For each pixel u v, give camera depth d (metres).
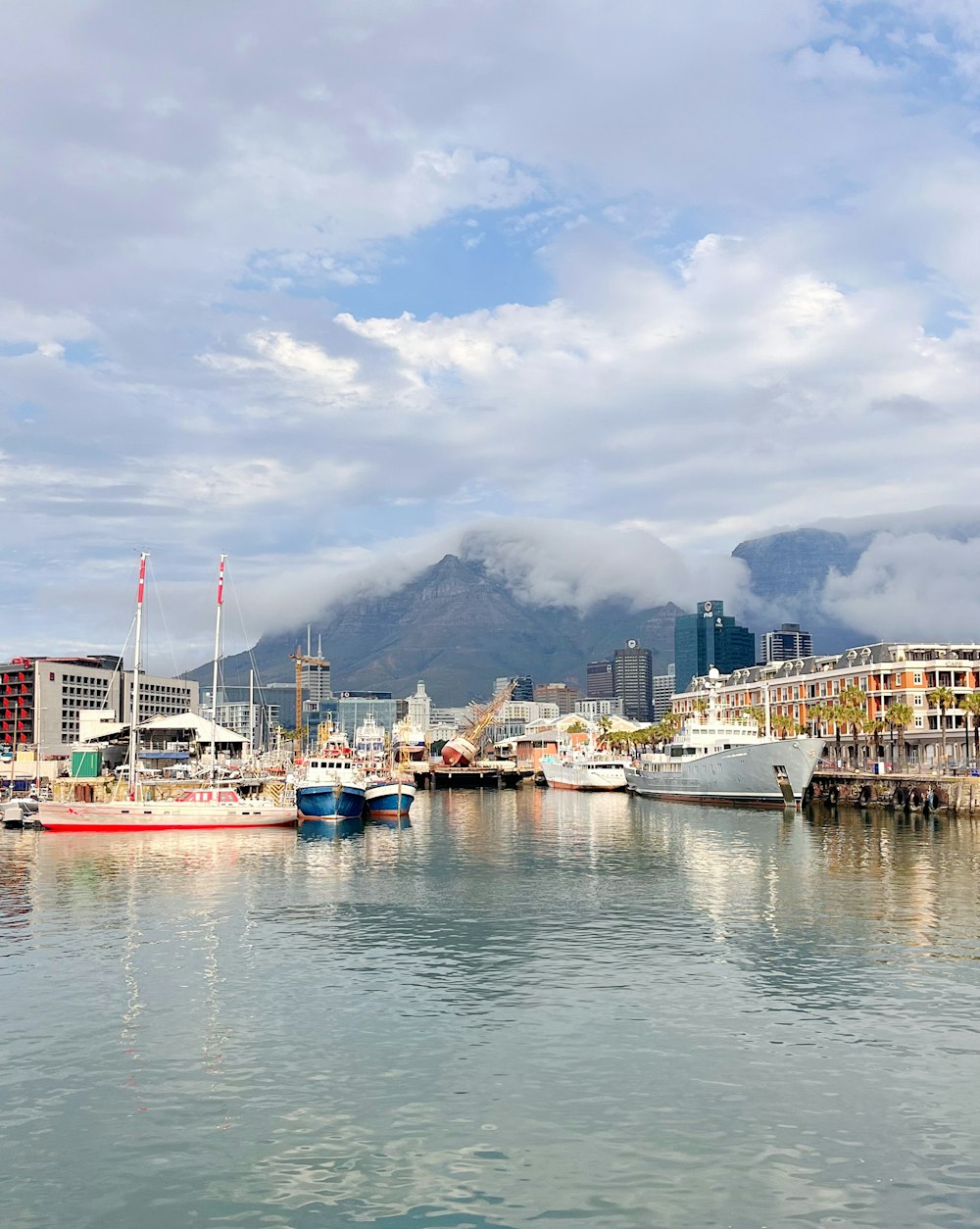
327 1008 39.94
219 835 109.00
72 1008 40.19
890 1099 30.72
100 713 186.25
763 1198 25.09
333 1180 26.12
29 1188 25.83
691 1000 40.66
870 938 51.28
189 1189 25.73
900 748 171.25
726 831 107.75
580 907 61.66
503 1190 25.58
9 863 83.69
